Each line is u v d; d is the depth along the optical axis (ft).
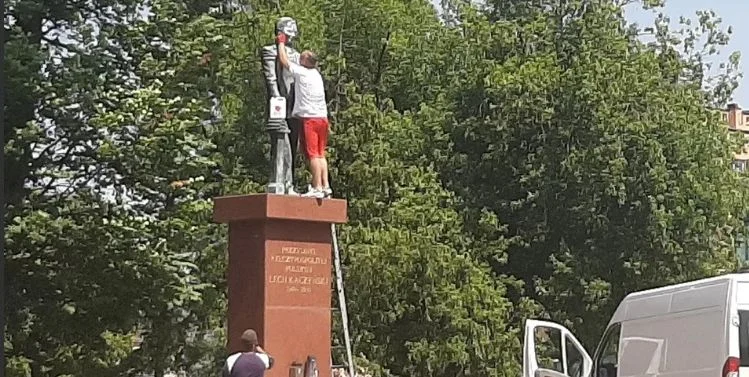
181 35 77.77
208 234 77.82
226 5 86.84
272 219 53.72
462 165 113.60
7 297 71.41
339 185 96.12
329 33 111.14
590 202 107.34
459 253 99.04
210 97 81.97
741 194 115.96
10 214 69.67
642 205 106.42
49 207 72.23
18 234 68.95
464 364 95.25
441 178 112.98
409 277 93.45
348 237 92.94
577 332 108.06
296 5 105.81
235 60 92.63
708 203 110.11
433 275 93.81
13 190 72.43
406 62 119.24
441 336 95.09
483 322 96.48
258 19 98.89
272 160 56.59
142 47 76.23
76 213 72.90
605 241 108.06
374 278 92.17
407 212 95.30
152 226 73.10
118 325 75.31
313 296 54.75
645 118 107.55
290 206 53.98
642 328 56.29
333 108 99.45
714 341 50.03
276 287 53.78
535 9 124.36
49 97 69.72
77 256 72.18
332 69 100.58
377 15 114.62
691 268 108.99
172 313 76.38
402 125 107.45
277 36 57.26
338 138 96.22
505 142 111.55
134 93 71.97
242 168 95.40
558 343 62.59
